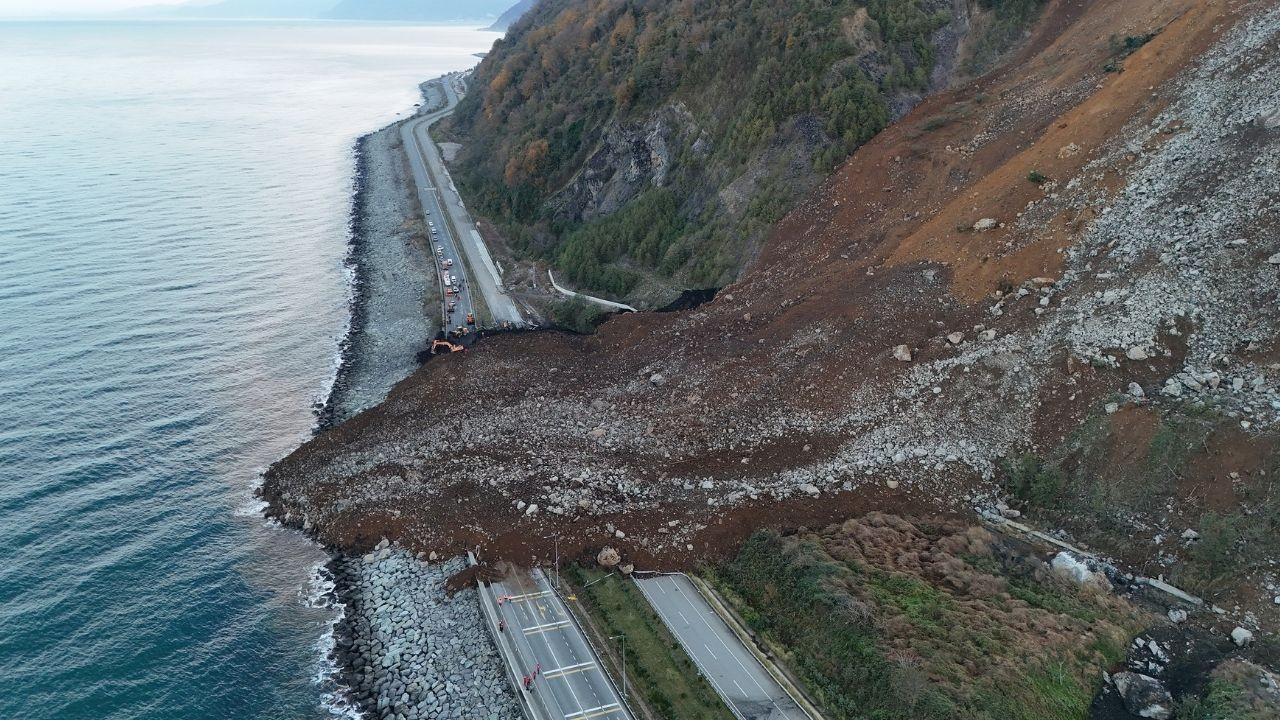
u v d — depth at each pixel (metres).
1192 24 64.50
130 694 40.81
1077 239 56.69
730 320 66.75
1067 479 46.66
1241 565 39.78
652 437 56.34
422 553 49.19
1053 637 37.91
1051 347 51.88
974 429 50.94
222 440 61.94
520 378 67.19
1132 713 35.31
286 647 44.00
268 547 51.19
